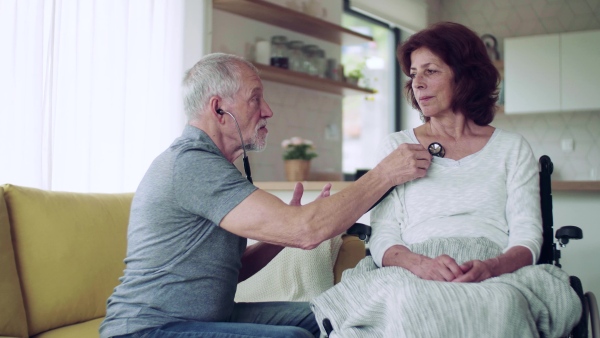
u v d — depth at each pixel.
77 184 2.89
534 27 5.78
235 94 1.69
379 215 1.82
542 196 1.79
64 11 2.82
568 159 5.55
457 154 1.80
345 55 5.73
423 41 1.80
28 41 2.62
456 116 1.82
